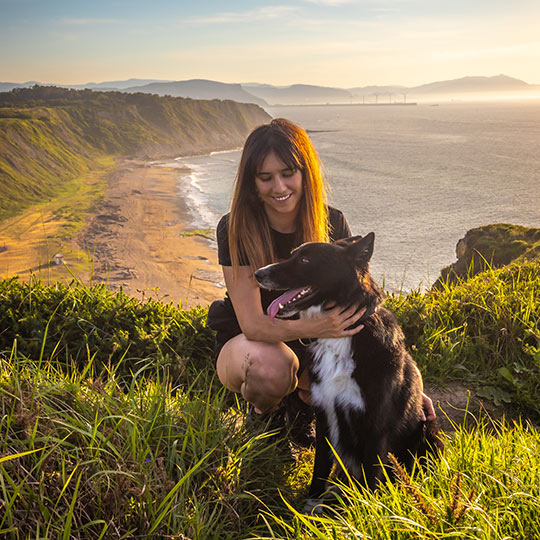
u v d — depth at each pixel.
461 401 4.57
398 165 124.19
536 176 104.69
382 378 3.29
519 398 4.46
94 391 2.98
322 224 3.77
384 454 3.37
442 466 2.90
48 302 4.99
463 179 103.19
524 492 2.41
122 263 54.97
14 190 96.62
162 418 2.99
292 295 3.43
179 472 2.67
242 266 3.58
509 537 2.08
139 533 2.28
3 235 68.69
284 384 3.69
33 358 4.47
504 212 72.81
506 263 15.44
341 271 3.32
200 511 2.48
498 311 5.17
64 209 84.12
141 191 99.88
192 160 155.62
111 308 5.04
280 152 3.36
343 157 140.00
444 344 4.98
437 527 2.22
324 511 3.14
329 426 3.54
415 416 3.59
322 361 3.49
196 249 61.06
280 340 3.49
